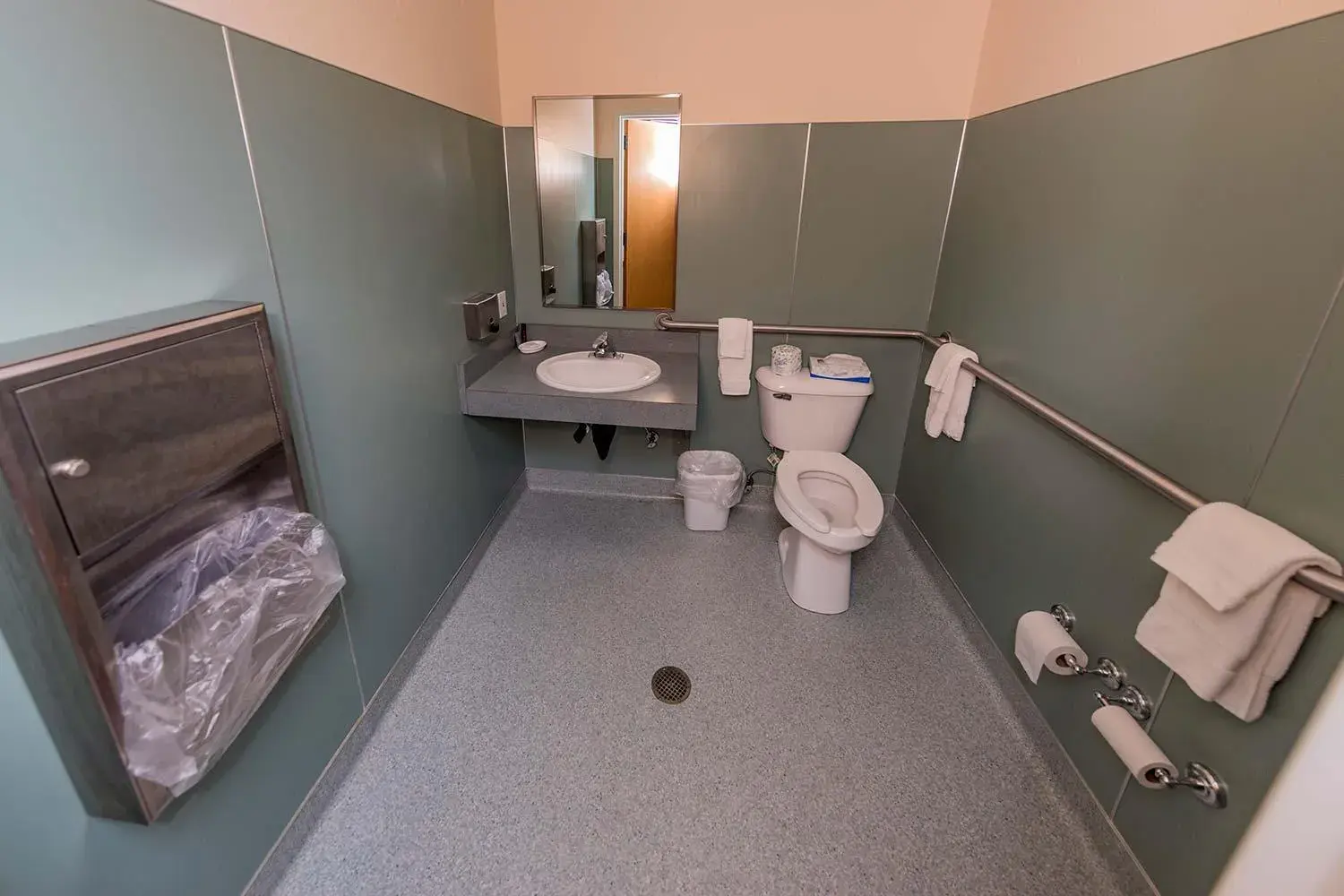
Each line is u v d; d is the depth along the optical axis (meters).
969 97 2.12
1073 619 1.44
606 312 2.54
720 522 2.59
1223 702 0.97
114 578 0.79
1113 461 1.27
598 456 2.83
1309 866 0.81
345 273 1.36
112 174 0.81
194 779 0.91
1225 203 1.06
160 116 0.88
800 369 2.50
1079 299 1.47
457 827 1.37
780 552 2.44
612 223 2.40
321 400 1.29
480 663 1.85
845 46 2.10
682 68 2.18
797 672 1.85
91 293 0.80
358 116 1.38
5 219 0.70
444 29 1.80
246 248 1.06
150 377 0.81
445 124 1.84
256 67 1.06
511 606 2.11
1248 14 1.02
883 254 2.35
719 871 1.30
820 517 1.97
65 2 0.74
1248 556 0.90
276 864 1.23
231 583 0.94
